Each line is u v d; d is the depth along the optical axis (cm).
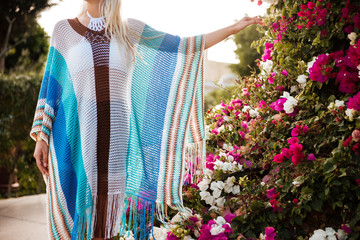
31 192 743
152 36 214
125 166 198
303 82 206
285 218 186
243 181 203
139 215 222
